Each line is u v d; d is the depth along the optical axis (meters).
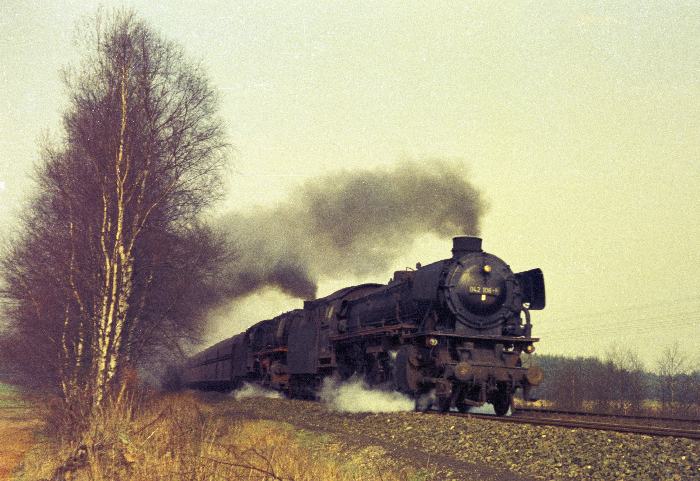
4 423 20.02
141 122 18.92
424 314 20.03
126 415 13.38
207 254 21.53
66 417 15.20
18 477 11.47
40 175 19.81
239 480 9.66
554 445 11.40
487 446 12.34
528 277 20.27
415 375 19.12
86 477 10.45
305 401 26.50
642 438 10.91
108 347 16.92
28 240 20.03
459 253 20.14
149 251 20.20
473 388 18.84
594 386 33.59
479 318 19.20
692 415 28.52
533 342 19.12
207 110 20.17
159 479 9.76
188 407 19.28
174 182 19.56
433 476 10.66
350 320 25.92
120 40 19.31
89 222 18.69
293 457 11.61
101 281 18.17
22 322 18.81
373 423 17.02
